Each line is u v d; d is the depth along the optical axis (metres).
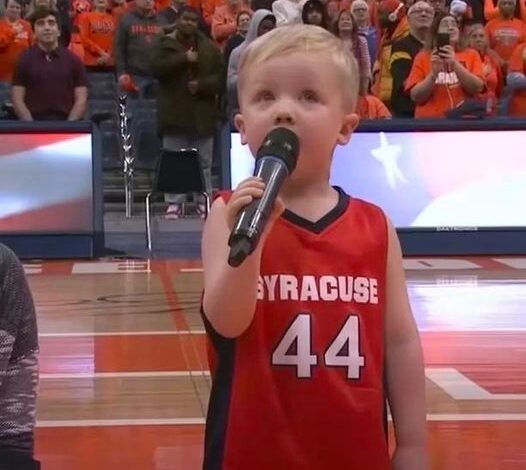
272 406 2.48
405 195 12.53
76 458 5.21
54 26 13.23
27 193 12.46
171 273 11.45
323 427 2.48
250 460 2.48
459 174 12.58
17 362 2.63
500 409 6.12
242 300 2.40
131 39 16.12
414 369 2.66
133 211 15.71
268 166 2.37
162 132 14.00
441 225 12.54
